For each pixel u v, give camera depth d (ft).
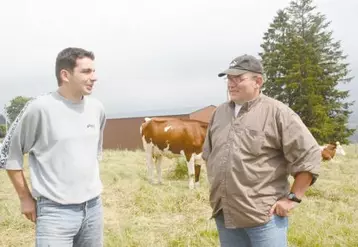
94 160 9.26
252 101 8.95
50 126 8.57
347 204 22.93
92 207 9.17
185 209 21.54
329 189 26.02
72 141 8.73
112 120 92.58
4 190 27.17
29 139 8.65
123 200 23.48
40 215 8.68
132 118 90.53
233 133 8.96
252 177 8.63
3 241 16.42
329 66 142.72
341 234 16.40
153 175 31.37
